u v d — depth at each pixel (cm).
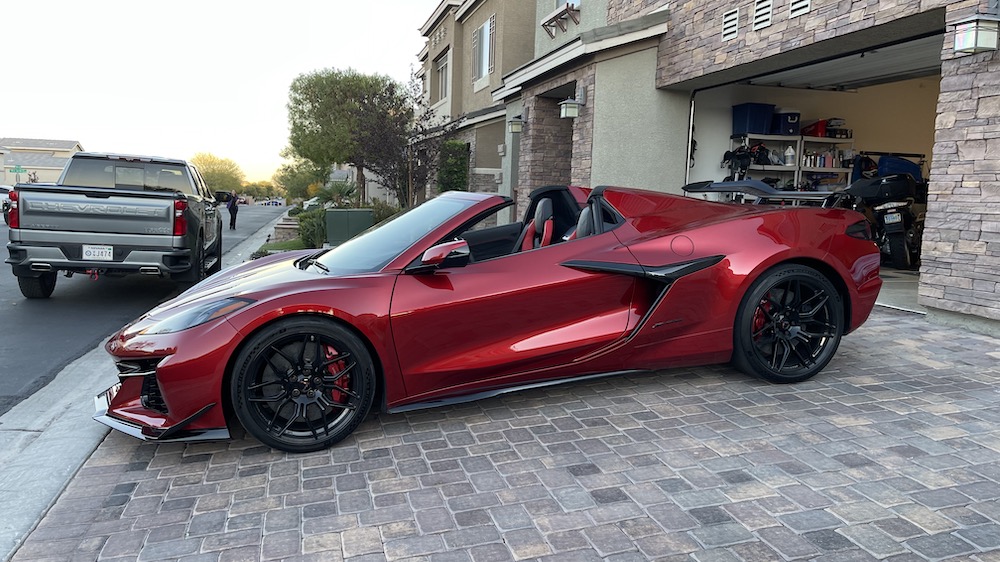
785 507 261
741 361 404
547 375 372
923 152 1167
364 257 378
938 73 920
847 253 412
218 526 262
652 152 985
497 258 370
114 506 281
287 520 265
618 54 984
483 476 298
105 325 659
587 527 252
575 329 371
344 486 293
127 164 870
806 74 936
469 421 366
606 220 404
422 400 352
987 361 450
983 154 495
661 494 276
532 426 355
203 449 338
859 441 322
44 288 783
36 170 8312
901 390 395
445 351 348
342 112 2841
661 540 241
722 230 398
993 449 308
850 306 416
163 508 278
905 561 222
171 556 242
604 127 1012
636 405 383
